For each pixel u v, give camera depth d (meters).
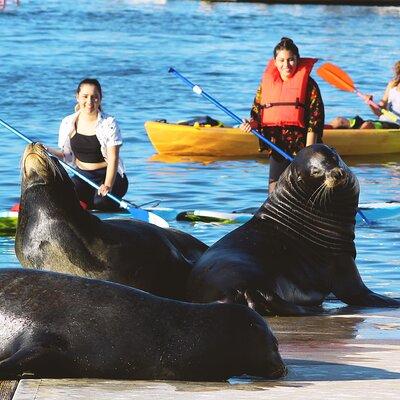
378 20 160.00
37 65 98.06
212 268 27.08
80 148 42.38
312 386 16.52
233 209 46.12
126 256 27.23
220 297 26.23
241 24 147.00
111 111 76.25
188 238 30.77
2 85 84.81
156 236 28.19
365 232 41.34
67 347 16.89
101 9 166.25
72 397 15.18
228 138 61.84
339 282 29.38
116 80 90.81
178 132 61.22
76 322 17.06
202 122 64.94
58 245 26.59
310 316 26.70
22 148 59.44
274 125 40.94
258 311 26.30
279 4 186.12
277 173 40.91
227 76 95.69
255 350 17.27
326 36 134.75
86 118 42.22
